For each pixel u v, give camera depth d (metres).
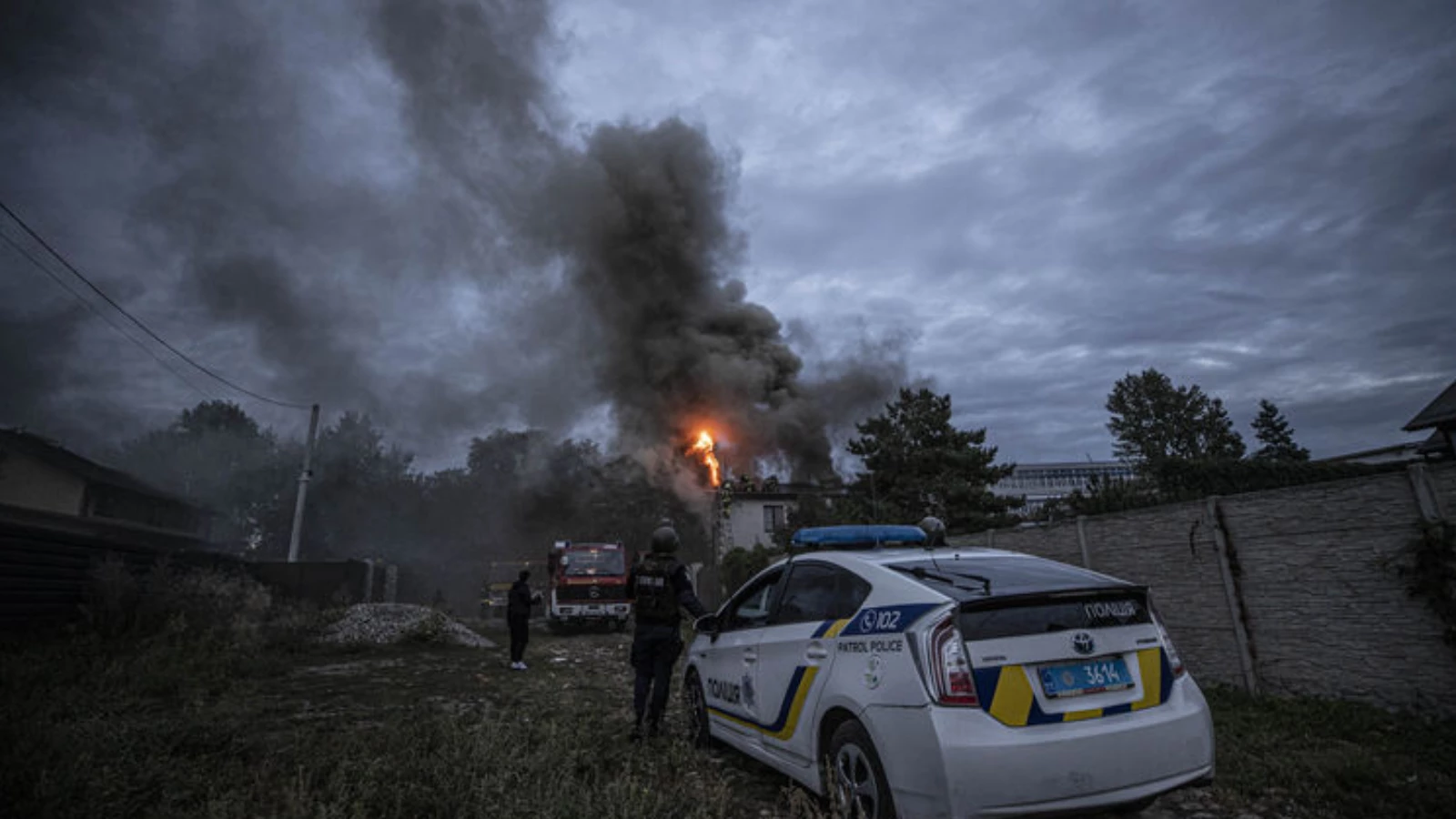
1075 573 3.69
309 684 9.02
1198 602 7.02
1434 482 5.24
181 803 3.81
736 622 5.28
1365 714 5.36
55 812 3.44
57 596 11.84
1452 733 4.82
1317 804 4.00
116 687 7.45
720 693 5.19
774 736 4.28
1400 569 5.32
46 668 7.95
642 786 4.11
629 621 21.25
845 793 3.49
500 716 5.66
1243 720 5.75
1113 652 3.28
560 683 9.11
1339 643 5.79
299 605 18.52
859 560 4.05
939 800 2.90
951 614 3.16
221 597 14.27
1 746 4.17
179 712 6.54
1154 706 3.27
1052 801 2.91
